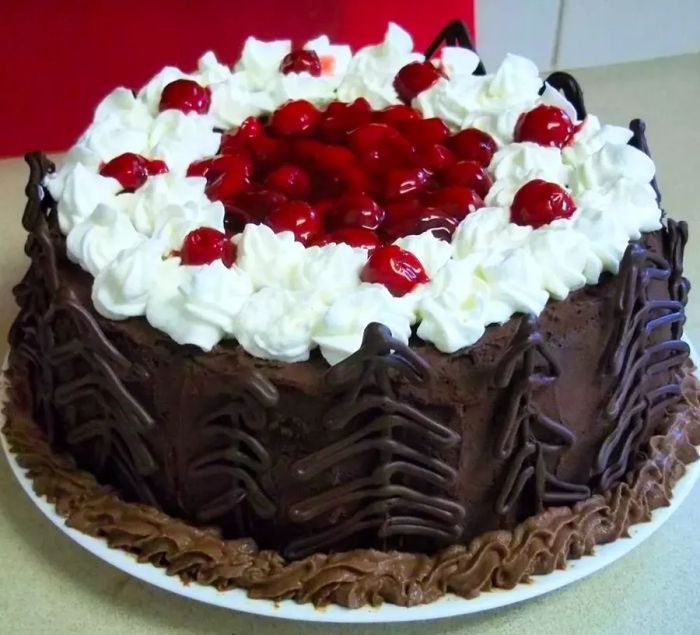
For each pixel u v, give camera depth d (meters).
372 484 0.47
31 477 0.52
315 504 0.47
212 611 0.50
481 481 0.48
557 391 0.48
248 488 0.47
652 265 0.52
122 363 0.48
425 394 0.46
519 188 0.54
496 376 0.46
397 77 0.64
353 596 0.47
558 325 0.48
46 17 0.80
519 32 0.94
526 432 0.47
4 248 0.71
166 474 0.49
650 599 0.50
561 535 0.49
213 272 0.47
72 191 0.53
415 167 0.56
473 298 0.47
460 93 0.62
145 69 0.85
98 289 0.48
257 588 0.47
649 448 0.53
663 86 0.93
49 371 0.51
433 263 0.50
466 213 0.53
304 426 0.46
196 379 0.47
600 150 0.55
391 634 0.49
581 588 0.50
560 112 0.59
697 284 0.67
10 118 0.83
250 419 0.46
